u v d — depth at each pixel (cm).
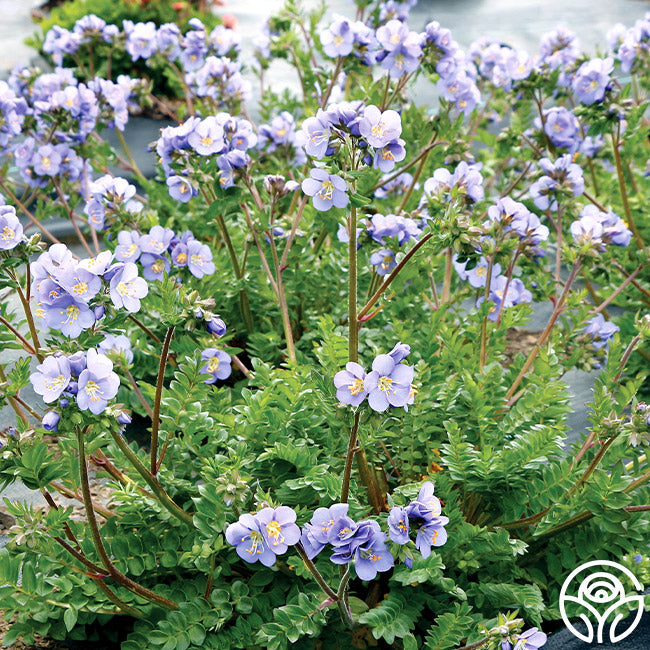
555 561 128
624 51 164
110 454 133
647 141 209
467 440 133
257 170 158
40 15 459
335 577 125
